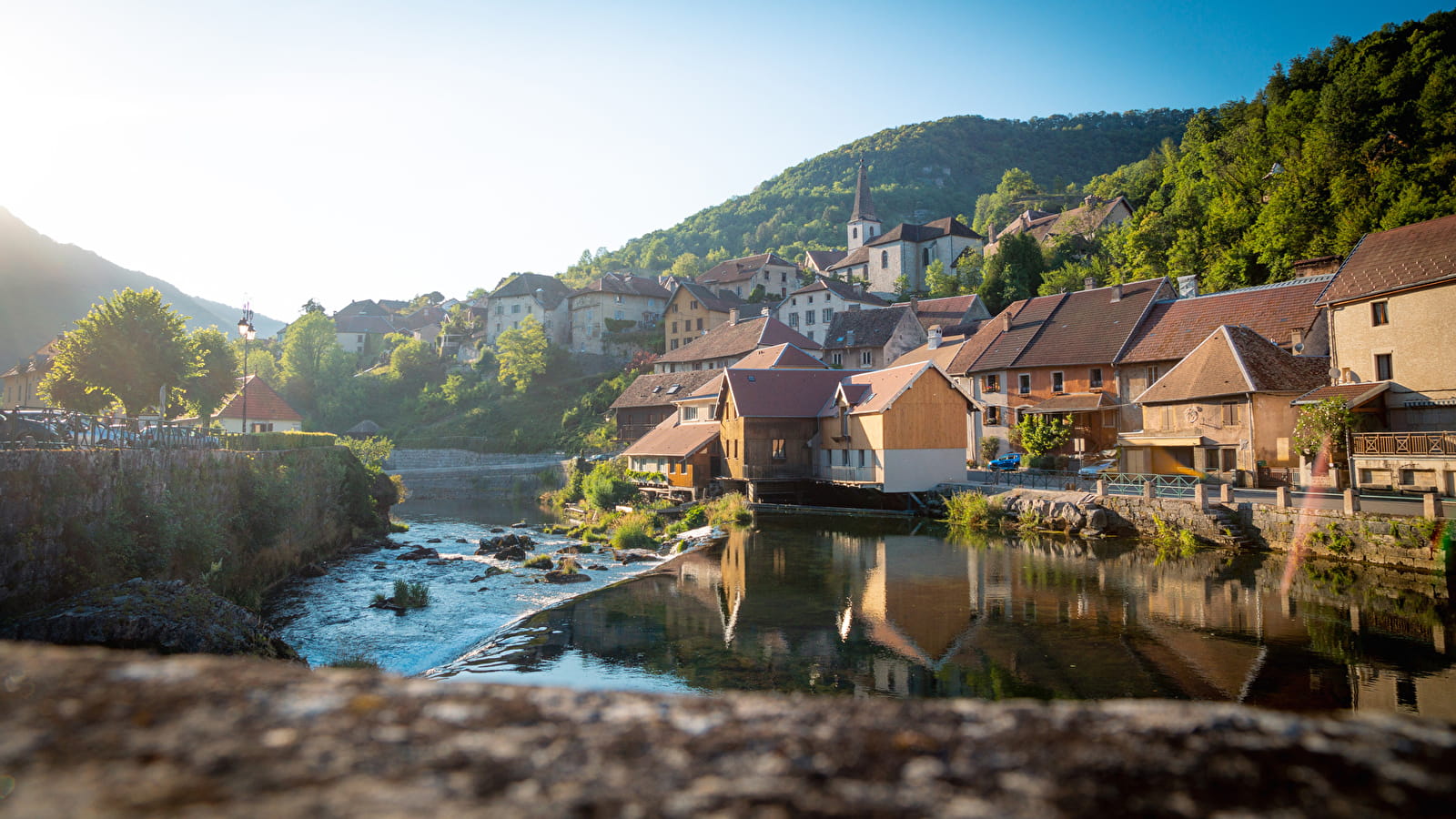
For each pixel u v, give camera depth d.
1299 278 43.00
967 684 14.75
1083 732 2.62
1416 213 46.66
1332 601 20.08
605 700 2.84
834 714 2.78
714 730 2.62
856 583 24.36
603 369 96.94
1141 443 37.69
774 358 58.78
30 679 2.69
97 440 17.80
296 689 2.73
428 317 143.38
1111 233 85.88
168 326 37.12
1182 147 101.31
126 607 11.41
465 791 2.06
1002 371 51.44
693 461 51.22
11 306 197.50
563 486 65.12
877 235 122.12
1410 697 13.43
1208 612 19.53
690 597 23.09
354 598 22.97
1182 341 43.38
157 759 2.12
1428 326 29.08
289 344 100.81
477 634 18.91
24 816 1.76
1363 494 27.22
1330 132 60.34
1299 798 2.15
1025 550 29.80
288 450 28.86
